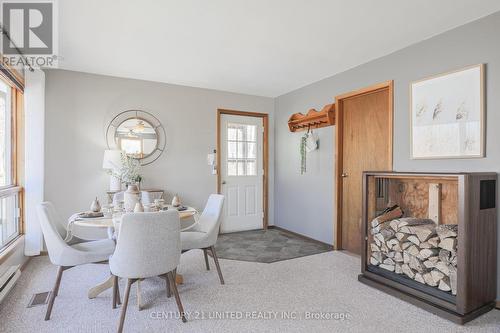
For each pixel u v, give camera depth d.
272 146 5.22
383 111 3.31
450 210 2.67
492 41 2.34
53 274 2.94
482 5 2.22
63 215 3.70
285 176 4.93
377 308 2.30
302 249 3.89
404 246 2.54
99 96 3.90
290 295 2.52
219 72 3.84
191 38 2.81
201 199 4.56
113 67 3.64
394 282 2.55
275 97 5.20
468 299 2.10
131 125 4.07
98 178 3.88
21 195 3.31
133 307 2.29
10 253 2.72
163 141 4.29
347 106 3.79
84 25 2.53
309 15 2.38
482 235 2.19
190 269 3.14
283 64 3.54
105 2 2.17
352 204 3.71
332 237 3.95
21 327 1.99
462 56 2.53
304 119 4.33
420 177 2.52
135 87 4.11
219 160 4.73
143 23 2.51
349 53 3.19
